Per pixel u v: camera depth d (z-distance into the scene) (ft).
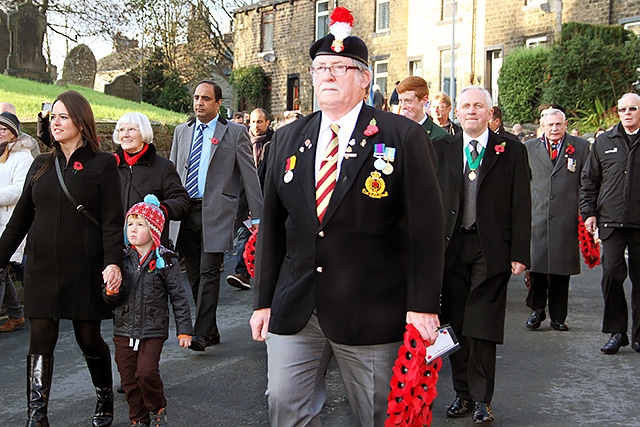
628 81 69.51
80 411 16.61
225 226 21.15
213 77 137.08
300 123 10.87
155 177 18.74
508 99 74.69
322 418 16.07
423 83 18.42
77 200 14.47
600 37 70.59
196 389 17.92
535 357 20.57
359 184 10.02
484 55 84.12
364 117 10.41
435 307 9.71
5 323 23.85
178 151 21.79
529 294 24.22
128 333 14.62
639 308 20.88
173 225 21.06
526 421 15.66
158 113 58.95
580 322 24.72
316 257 10.12
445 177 15.62
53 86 61.21
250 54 117.19
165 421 14.97
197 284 22.07
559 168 23.53
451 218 15.48
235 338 22.85
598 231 21.24
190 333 15.11
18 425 15.83
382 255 10.11
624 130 20.67
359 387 10.32
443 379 18.71
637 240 20.56
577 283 31.65
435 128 18.53
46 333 14.53
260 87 114.11
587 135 62.54
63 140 14.56
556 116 23.66
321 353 10.49
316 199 10.21
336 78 10.30
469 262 15.43
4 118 22.97
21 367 20.02
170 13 113.70
